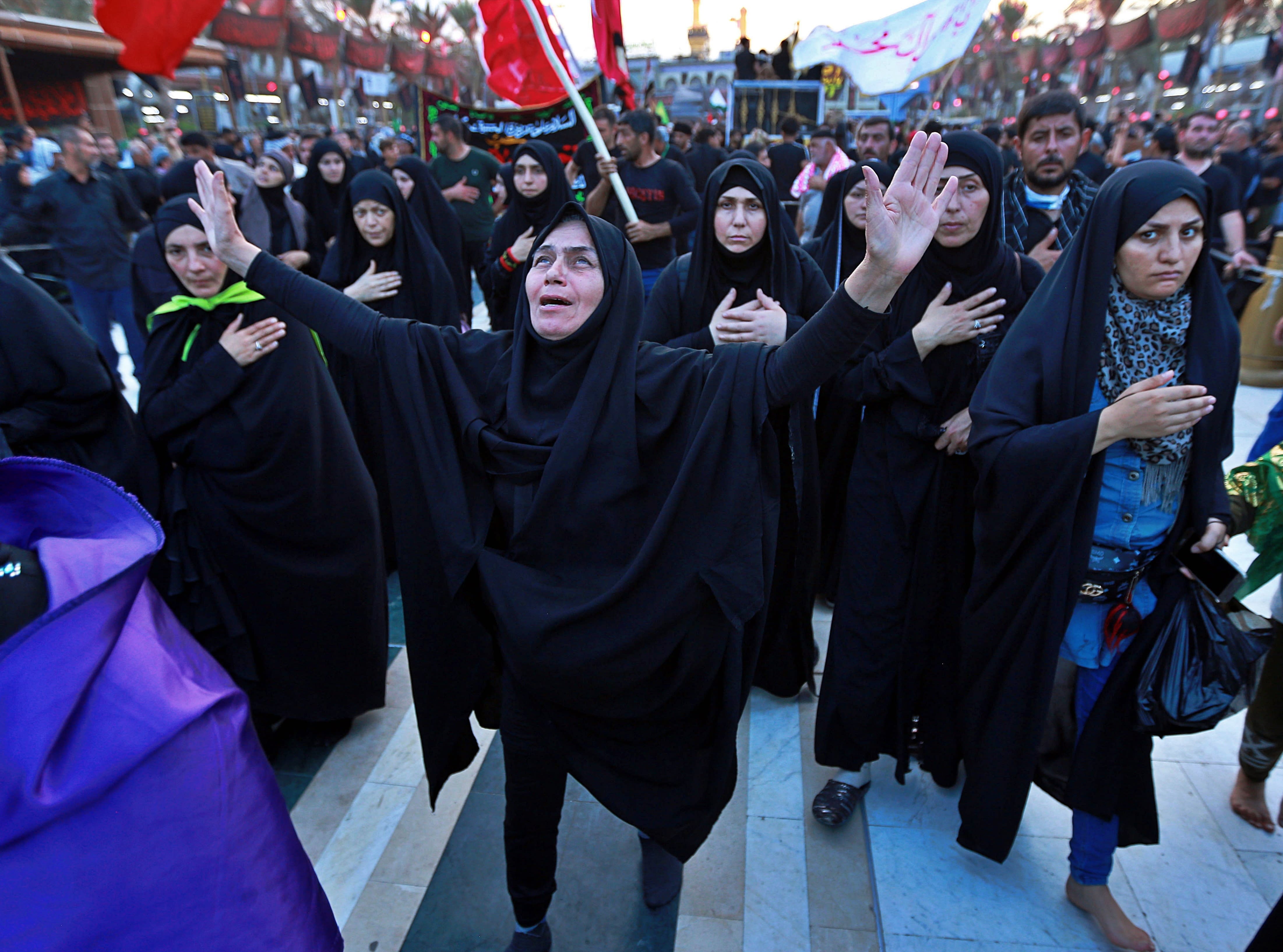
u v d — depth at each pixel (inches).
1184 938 77.5
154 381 93.8
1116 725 73.6
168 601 96.7
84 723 39.6
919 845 88.0
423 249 142.9
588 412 60.6
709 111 707.4
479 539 65.1
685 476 58.3
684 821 68.3
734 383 58.1
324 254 213.5
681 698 65.8
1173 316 68.5
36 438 89.0
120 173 263.1
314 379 95.5
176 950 41.3
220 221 68.7
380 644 105.0
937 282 88.3
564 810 94.0
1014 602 72.7
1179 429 63.1
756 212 94.9
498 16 164.9
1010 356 72.7
